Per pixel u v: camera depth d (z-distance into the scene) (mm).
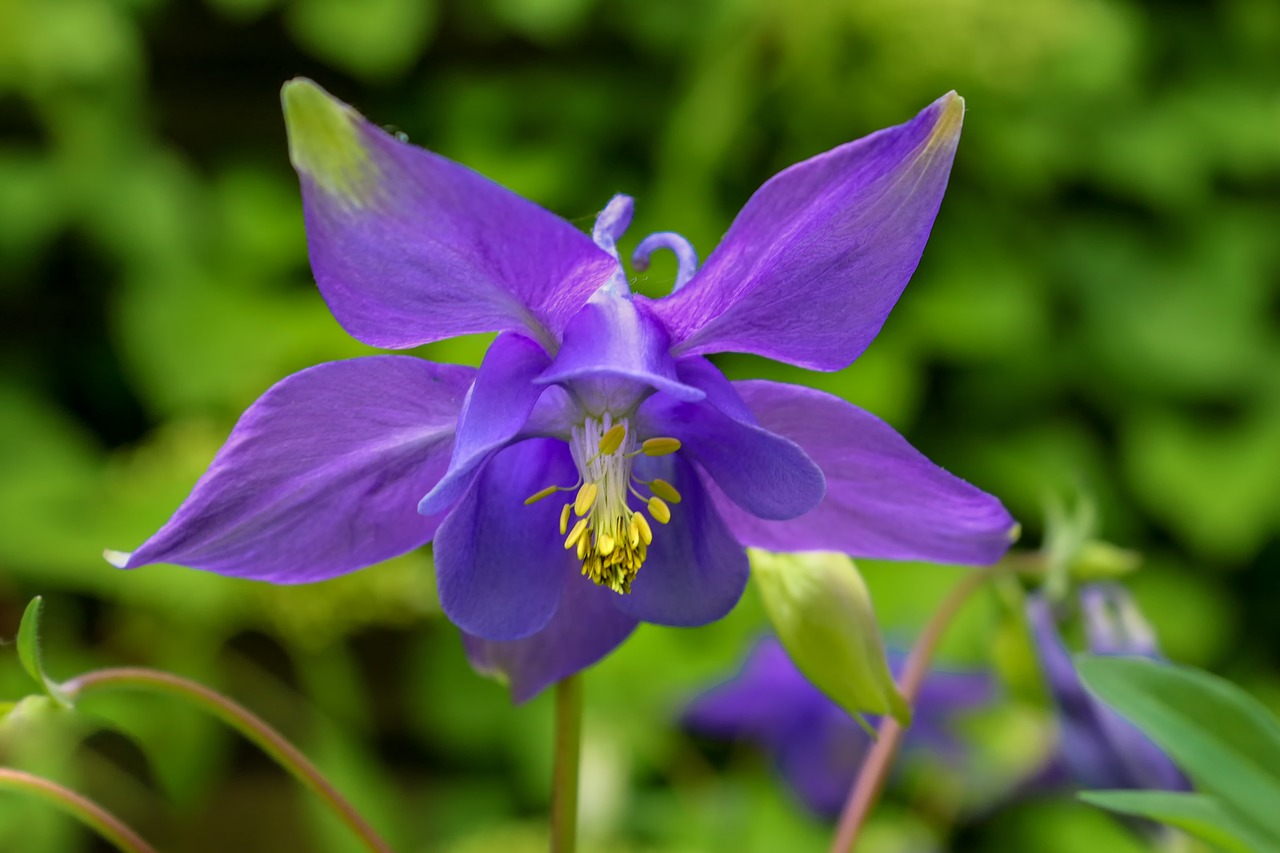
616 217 242
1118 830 476
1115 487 551
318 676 478
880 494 239
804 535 243
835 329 233
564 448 244
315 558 236
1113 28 555
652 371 229
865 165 225
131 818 472
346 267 225
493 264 226
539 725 474
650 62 535
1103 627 267
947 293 522
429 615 448
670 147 504
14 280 527
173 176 508
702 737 472
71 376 543
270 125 565
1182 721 241
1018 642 268
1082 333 553
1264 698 539
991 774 357
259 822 512
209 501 230
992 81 494
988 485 537
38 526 435
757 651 375
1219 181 583
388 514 237
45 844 391
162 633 439
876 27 483
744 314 234
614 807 397
